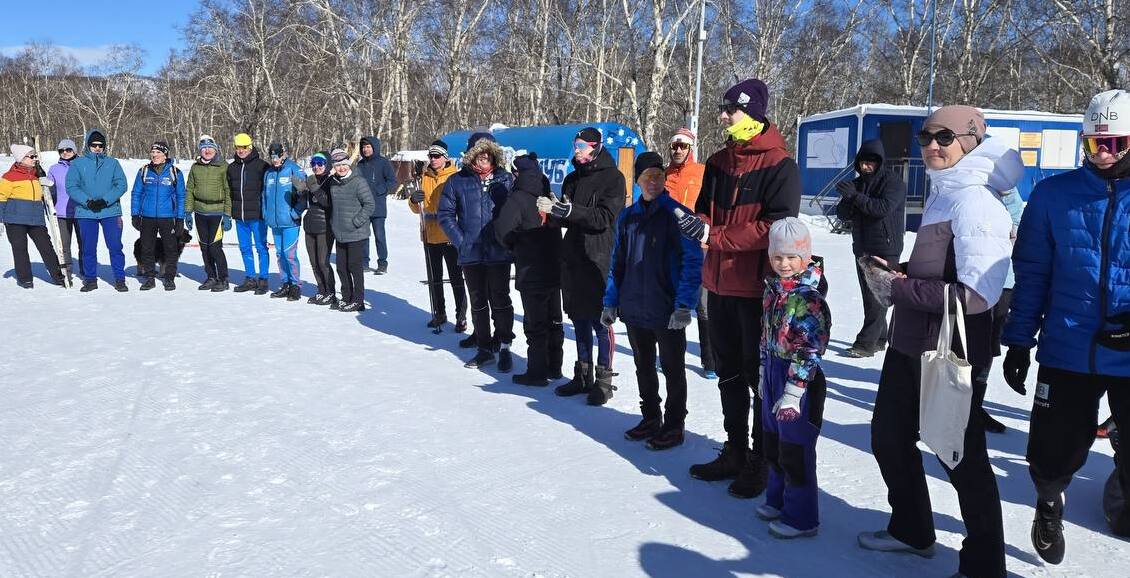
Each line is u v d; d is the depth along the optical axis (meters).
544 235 5.33
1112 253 2.75
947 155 2.76
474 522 3.33
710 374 5.64
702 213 3.84
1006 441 4.38
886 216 5.98
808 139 20.95
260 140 40.25
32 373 5.66
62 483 3.72
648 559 3.04
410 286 9.74
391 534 3.21
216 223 9.19
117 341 6.68
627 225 4.28
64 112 78.38
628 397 5.23
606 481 3.80
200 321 7.55
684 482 3.80
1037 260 2.92
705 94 33.59
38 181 9.35
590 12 29.92
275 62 40.69
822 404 3.18
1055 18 26.00
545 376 5.50
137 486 3.69
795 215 3.43
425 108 40.12
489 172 5.80
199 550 3.06
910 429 2.96
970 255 2.66
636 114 23.05
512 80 35.19
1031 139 18.45
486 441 4.34
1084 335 2.81
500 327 5.80
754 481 3.63
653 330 4.18
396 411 4.84
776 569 2.97
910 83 33.53
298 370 5.80
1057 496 2.94
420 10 34.16
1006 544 3.18
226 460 4.02
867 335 6.29
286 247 8.62
